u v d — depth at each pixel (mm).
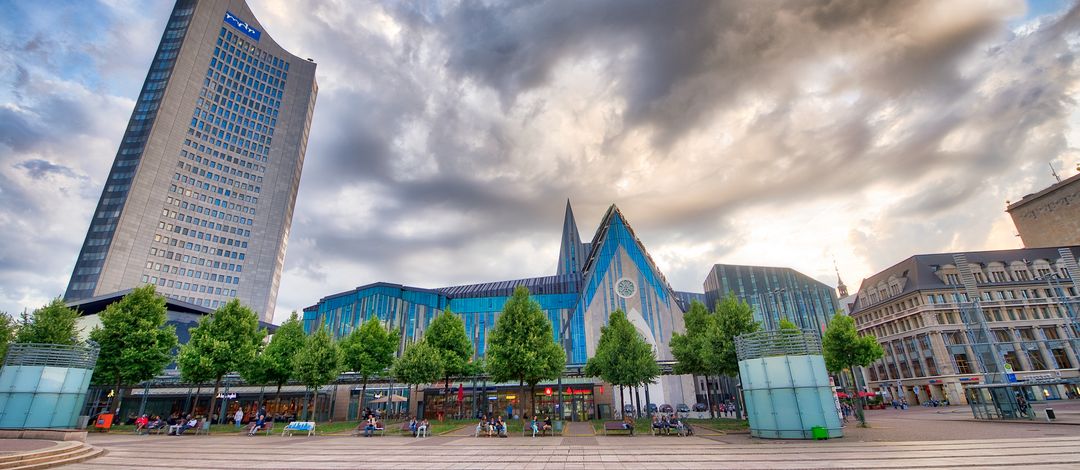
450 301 99188
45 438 25516
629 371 39438
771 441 24125
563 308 96000
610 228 84500
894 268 86438
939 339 71625
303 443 27703
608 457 19781
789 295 108062
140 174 120750
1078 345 70125
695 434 29859
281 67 162625
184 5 145375
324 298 103500
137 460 19984
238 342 40938
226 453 22500
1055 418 30781
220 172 138250
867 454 18328
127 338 38312
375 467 17453
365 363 45750
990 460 15992
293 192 156125
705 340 35969
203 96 140000
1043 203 94312
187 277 123875
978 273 79062
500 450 23266
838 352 49188
